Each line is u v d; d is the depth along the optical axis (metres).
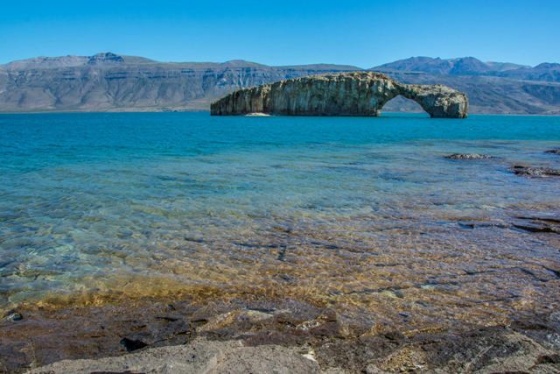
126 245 10.87
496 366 5.44
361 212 14.19
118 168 24.11
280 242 11.05
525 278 8.70
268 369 5.17
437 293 7.97
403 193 17.31
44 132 63.66
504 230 12.10
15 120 144.00
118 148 36.31
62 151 33.56
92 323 6.78
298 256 10.02
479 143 44.66
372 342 6.10
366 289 8.16
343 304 7.48
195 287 8.29
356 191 17.70
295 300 7.64
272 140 46.22
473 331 6.39
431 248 10.55
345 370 5.39
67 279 8.73
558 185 19.16
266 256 10.04
